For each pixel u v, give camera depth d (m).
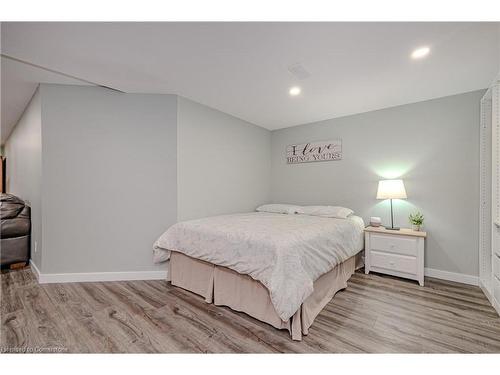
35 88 2.60
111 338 1.61
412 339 1.60
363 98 2.80
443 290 2.38
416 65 2.06
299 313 1.62
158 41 1.73
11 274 2.76
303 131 3.90
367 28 1.58
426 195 2.81
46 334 1.65
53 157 2.50
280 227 2.22
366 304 2.10
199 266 2.29
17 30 1.59
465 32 1.62
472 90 2.55
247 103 2.99
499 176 1.97
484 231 2.42
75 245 2.56
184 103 2.84
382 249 2.75
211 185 3.18
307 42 1.74
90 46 1.80
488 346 1.53
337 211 3.01
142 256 2.69
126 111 2.67
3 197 3.11
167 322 1.81
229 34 1.65
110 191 2.63
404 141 2.96
